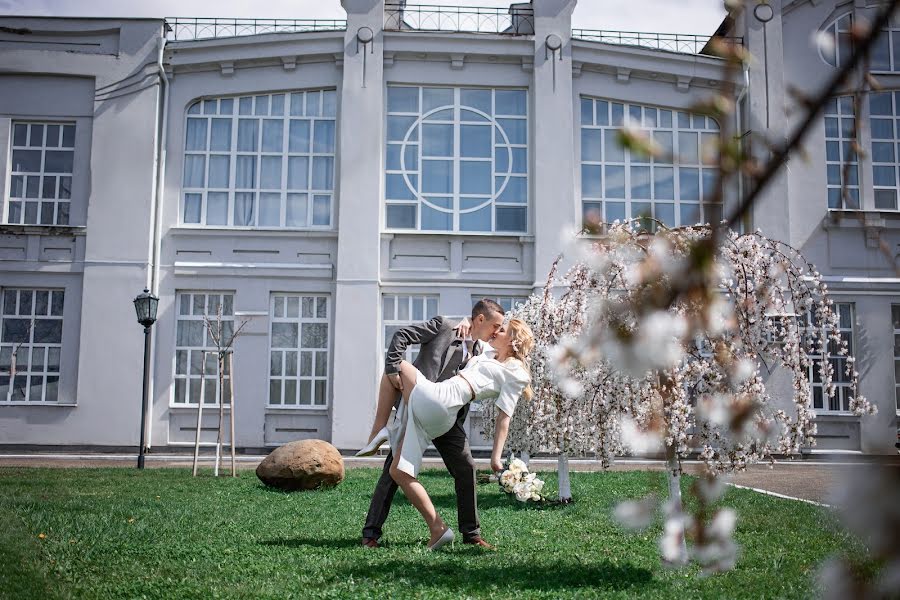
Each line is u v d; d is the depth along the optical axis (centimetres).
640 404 472
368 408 1789
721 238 88
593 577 432
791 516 721
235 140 1908
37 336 1817
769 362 479
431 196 1912
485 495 934
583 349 105
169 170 1881
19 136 1877
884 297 1869
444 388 509
